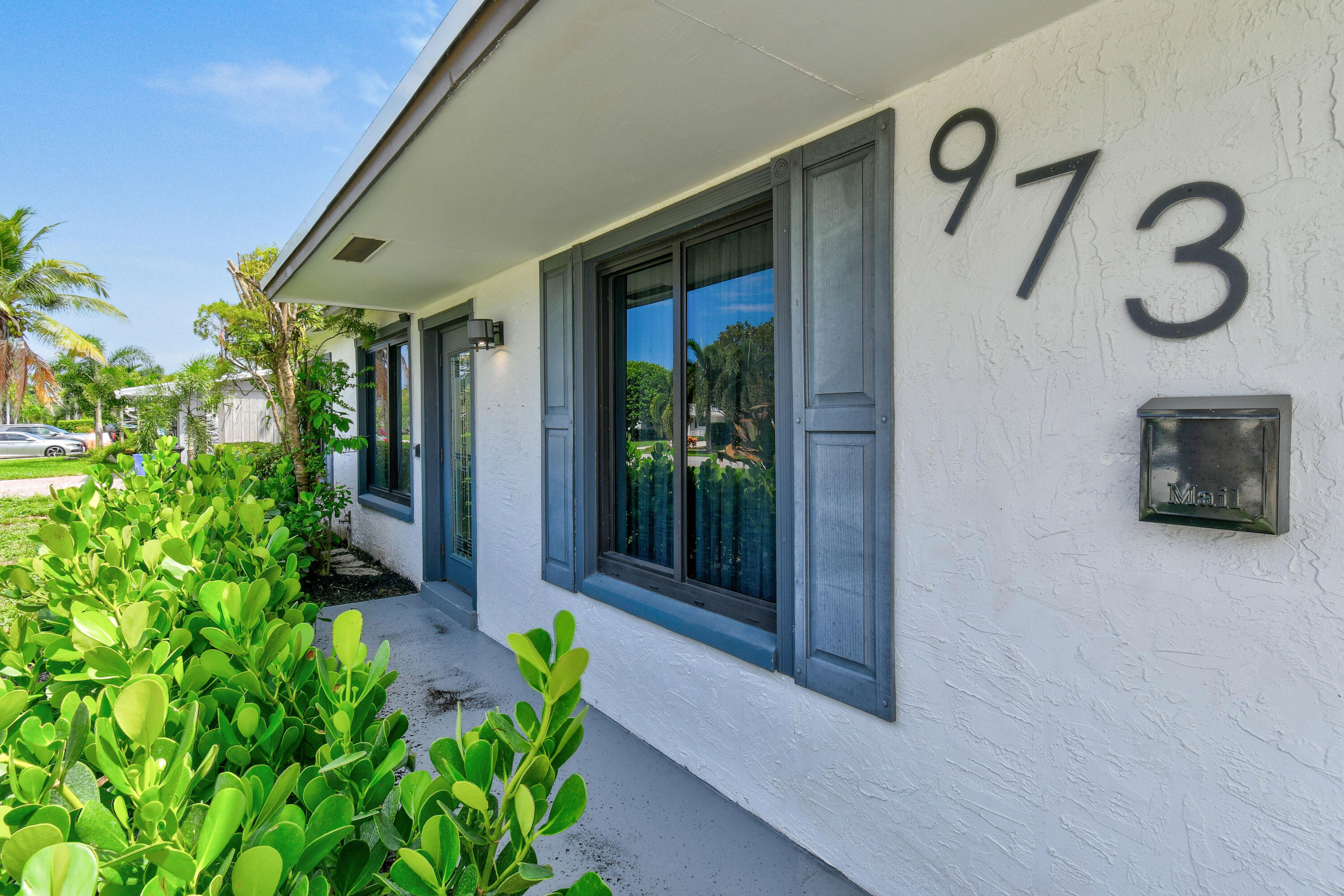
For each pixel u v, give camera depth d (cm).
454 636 424
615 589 301
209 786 110
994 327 158
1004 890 160
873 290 186
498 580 409
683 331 272
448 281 413
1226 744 126
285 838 76
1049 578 150
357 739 114
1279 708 120
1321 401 114
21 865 62
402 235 308
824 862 207
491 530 415
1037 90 149
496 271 386
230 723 120
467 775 90
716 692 248
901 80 171
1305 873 118
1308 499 116
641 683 287
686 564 274
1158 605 134
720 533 260
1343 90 111
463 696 333
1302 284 116
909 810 181
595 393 317
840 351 195
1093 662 144
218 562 205
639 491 306
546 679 89
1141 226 134
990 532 160
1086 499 144
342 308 589
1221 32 124
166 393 1177
